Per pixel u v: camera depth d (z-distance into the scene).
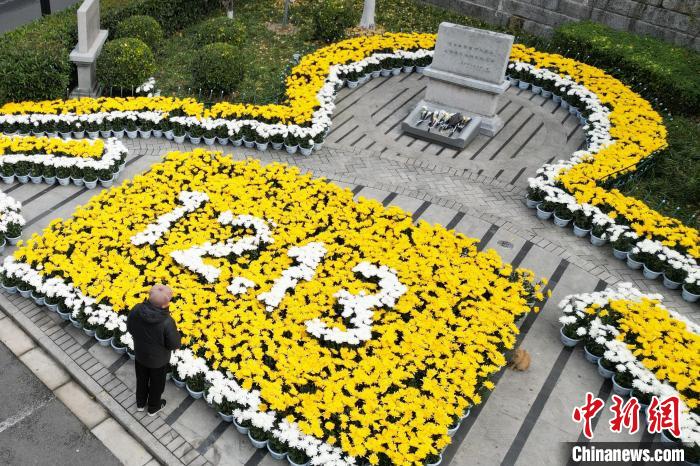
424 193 10.03
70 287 7.23
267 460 6.00
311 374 6.53
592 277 8.61
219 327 6.86
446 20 16.92
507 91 13.74
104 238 8.02
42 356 6.96
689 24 14.18
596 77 13.43
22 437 6.11
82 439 6.14
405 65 14.13
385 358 6.66
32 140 9.69
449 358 6.68
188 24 15.40
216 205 8.84
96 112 10.74
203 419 6.34
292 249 8.09
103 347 7.02
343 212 8.89
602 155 10.54
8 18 16.33
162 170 9.55
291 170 9.70
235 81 12.08
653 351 6.87
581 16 15.51
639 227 8.84
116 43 11.57
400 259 8.25
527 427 6.52
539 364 7.27
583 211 9.25
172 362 6.48
